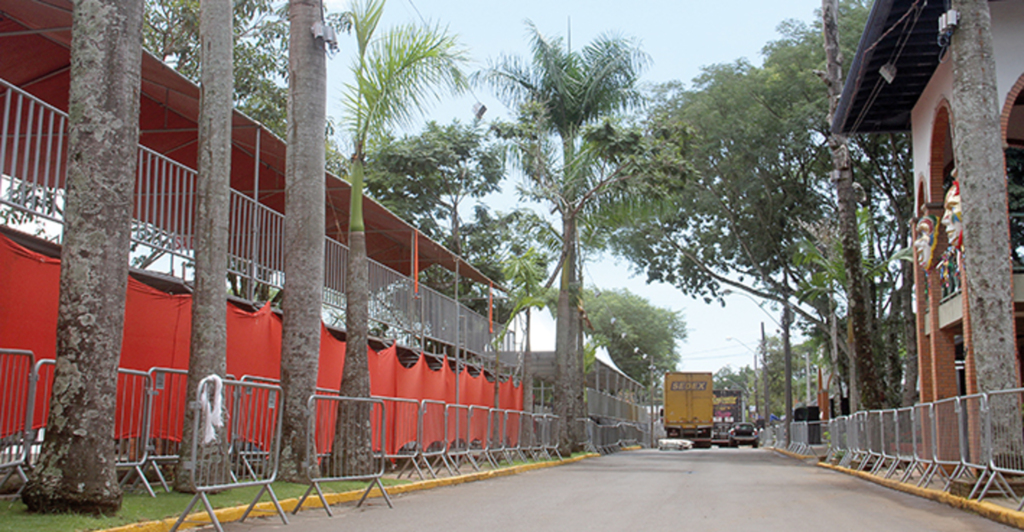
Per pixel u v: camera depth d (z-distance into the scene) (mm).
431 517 9289
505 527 8383
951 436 12352
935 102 16938
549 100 27312
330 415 11773
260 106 20500
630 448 50312
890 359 33312
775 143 31656
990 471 10938
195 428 7191
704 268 37094
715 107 32969
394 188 29203
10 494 8125
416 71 13500
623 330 70938
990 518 9648
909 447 15141
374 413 12984
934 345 17719
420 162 28484
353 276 13172
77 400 7078
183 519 7246
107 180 7391
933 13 15047
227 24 10180
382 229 20312
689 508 10633
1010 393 10180
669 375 51750
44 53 12023
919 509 10875
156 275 11273
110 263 7336
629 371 76562
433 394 17672
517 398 24375
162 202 11352
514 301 25531
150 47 19688
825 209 34531
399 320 19453
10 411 7332
